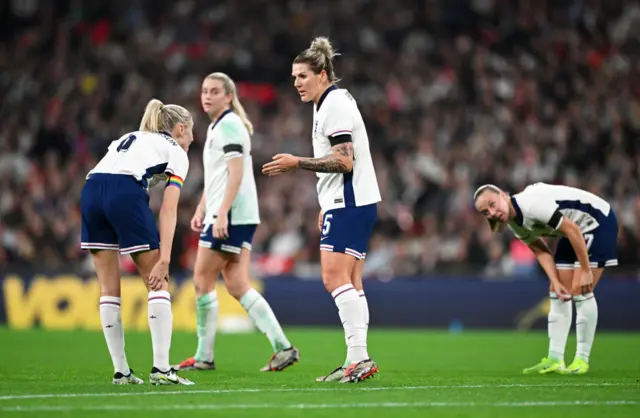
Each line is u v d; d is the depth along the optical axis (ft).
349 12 287.28
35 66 269.23
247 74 272.51
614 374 93.35
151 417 57.67
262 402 64.08
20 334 160.35
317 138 81.25
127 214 73.87
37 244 204.13
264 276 186.60
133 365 104.68
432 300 184.96
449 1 289.33
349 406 62.49
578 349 96.12
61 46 274.16
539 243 94.84
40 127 245.65
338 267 79.82
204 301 97.96
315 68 81.15
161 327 75.00
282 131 251.19
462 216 202.90
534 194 91.66
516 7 290.15
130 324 181.06
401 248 198.49
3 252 203.10
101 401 63.57
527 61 270.26
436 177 227.20
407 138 241.35
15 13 289.94
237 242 97.50
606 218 95.30
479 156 227.20
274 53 278.87
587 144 237.04
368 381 80.12
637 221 201.46
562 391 72.23
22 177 235.61
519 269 189.78
